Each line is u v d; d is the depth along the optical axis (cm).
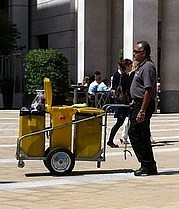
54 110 1246
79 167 1371
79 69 3841
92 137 1273
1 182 1170
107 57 3875
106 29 3859
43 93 1356
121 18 3891
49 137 1288
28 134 1245
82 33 3822
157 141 1945
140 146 1238
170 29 3475
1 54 4469
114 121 2702
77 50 3922
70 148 1266
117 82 1744
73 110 1255
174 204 948
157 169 1331
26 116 1244
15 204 958
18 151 1247
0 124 2555
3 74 4528
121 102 1738
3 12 5325
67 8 4394
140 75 1214
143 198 1001
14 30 4534
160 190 1077
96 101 3119
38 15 4866
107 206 934
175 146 1811
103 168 1357
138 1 3259
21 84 4291
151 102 1219
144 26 3269
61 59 3650
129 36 3272
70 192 1064
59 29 4512
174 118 3027
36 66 3650
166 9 3478
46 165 1266
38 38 4928
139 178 1216
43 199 999
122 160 1495
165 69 3484
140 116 1208
